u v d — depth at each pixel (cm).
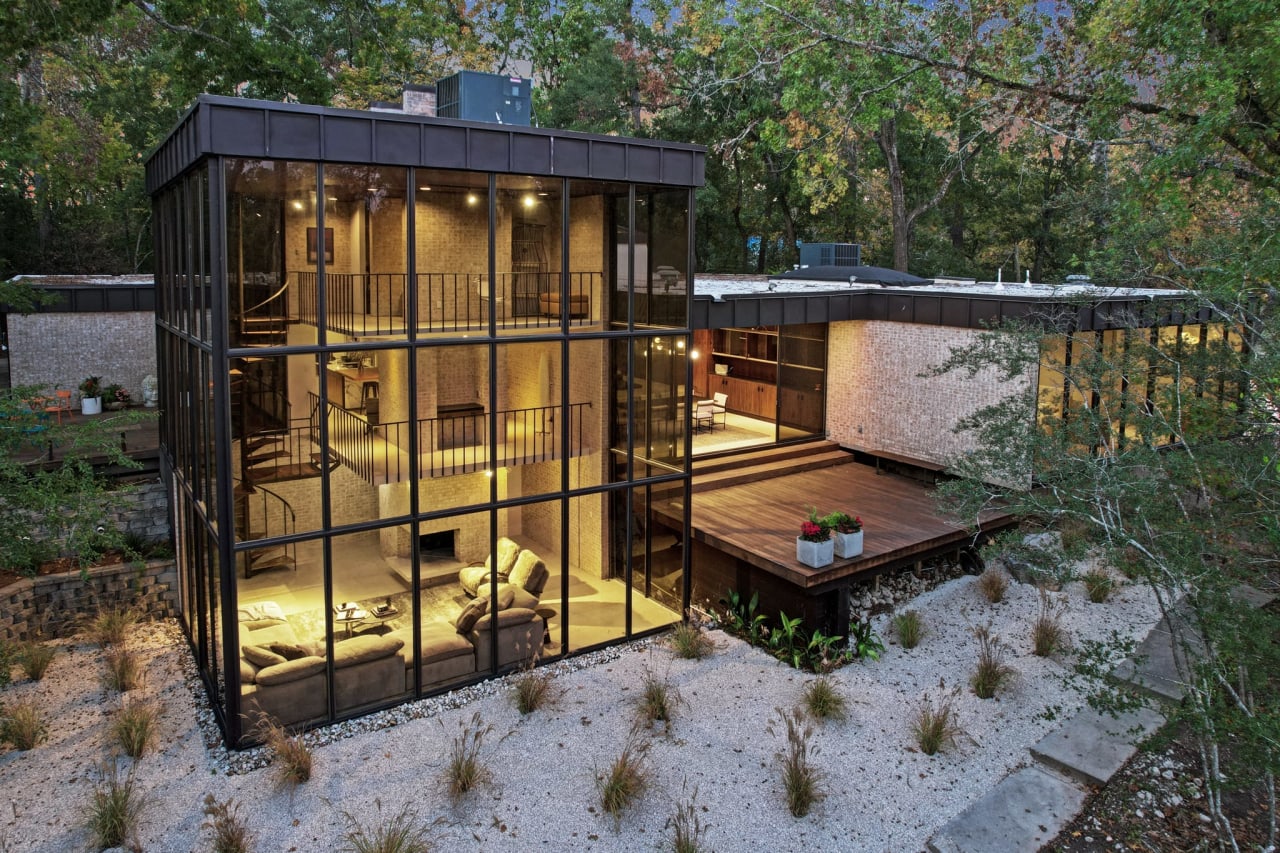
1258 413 831
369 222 991
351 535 1063
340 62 2936
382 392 1079
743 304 1511
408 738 954
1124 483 754
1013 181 3031
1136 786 872
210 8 1781
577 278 1150
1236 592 806
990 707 1024
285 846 770
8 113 1838
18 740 926
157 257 1328
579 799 848
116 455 1098
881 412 1666
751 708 1021
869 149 2977
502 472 1176
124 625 1215
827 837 801
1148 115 1555
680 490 1272
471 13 3488
